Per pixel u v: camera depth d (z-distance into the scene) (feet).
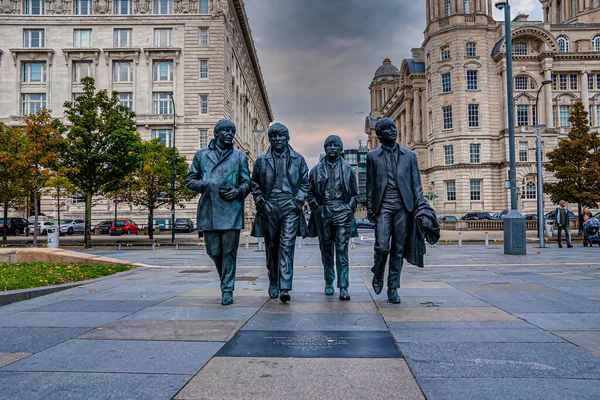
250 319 17.30
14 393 10.18
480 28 185.37
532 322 16.40
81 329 16.11
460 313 18.06
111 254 60.49
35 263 38.42
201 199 20.71
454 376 10.98
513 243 50.08
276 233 21.42
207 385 10.56
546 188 100.48
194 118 156.15
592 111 195.62
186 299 22.17
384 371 11.38
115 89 159.12
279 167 21.13
